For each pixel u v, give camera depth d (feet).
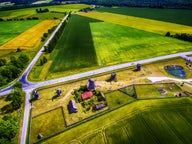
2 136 155.02
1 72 255.91
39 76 268.82
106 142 155.33
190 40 383.65
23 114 194.08
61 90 232.12
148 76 257.55
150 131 163.73
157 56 317.42
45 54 351.25
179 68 279.69
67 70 282.97
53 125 178.09
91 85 225.35
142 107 194.39
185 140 154.10
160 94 216.95
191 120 174.40
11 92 226.17
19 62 291.38
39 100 215.92
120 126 170.71
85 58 322.75
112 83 243.60
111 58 318.45
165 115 181.47
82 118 184.14
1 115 193.57
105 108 196.34
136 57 317.42
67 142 157.99
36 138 164.66
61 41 425.69
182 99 205.46
